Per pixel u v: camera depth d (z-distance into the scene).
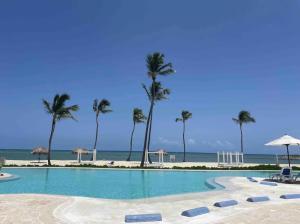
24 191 16.34
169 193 16.39
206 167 32.12
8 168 28.19
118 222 8.03
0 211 8.92
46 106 37.34
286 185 16.86
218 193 13.33
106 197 14.96
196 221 8.22
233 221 8.20
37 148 45.97
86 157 94.06
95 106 51.84
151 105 36.69
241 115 62.25
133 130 57.19
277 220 8.31
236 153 36.66
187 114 64.25
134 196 15.32
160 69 37.22
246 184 16.91
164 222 8.11
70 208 9.52
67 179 22.30
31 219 8.03
